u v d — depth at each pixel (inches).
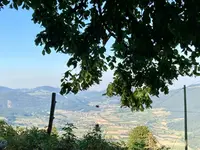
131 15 223.5
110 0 223.6
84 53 240.2
